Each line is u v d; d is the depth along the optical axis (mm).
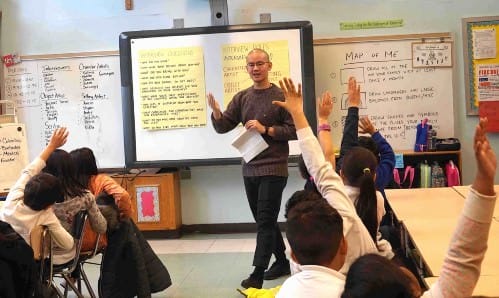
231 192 5559
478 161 1207
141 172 5438
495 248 2256
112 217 3322
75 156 3305
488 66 5188
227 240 5285
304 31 5148
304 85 5152
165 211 5367
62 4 5594
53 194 2881
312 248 1529
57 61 5602
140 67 5348
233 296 3723
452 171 5031
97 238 3256
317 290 1415
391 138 5301
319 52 5324
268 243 3709
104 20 5551
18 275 2535
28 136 5688
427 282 1875
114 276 3340
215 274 4223
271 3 5371
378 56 5266
